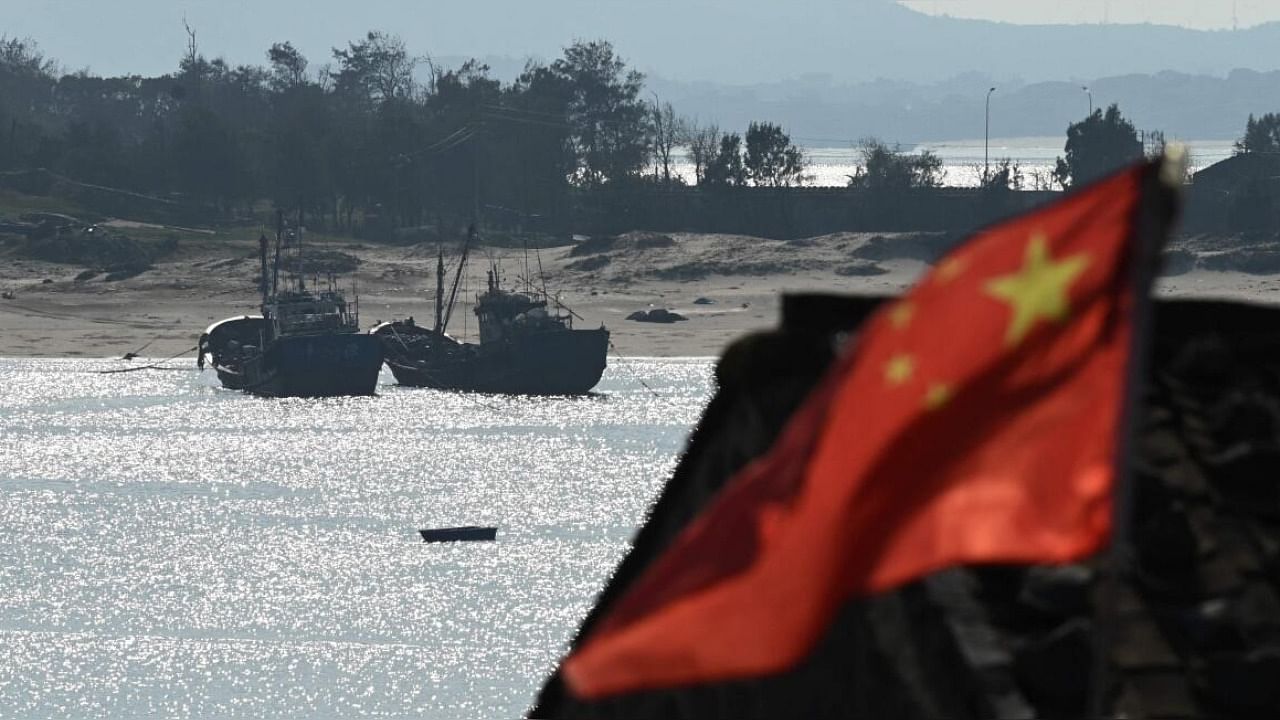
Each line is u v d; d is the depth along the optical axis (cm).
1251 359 5603
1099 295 3341
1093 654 4075
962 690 4144
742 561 3516
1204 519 4738
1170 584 4456
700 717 5697
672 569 3597
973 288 3412
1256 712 4000
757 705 5303
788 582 3400
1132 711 4000
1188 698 4044
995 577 4562
